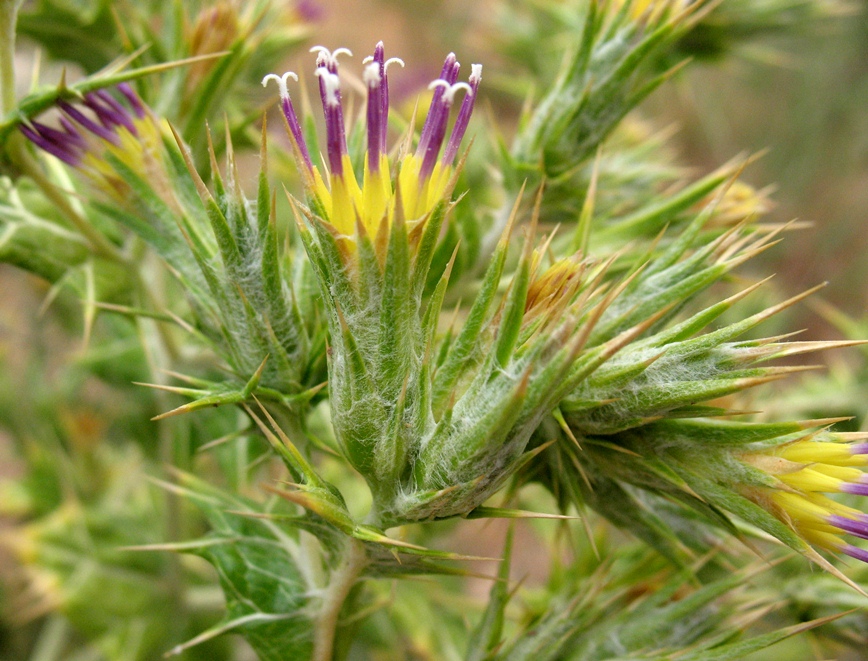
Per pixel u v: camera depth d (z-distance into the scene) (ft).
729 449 0.24
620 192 0.39
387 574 0.26
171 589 0.47
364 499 0.46
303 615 0.28
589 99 0.33
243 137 0.42
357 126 0.29
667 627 0.28
